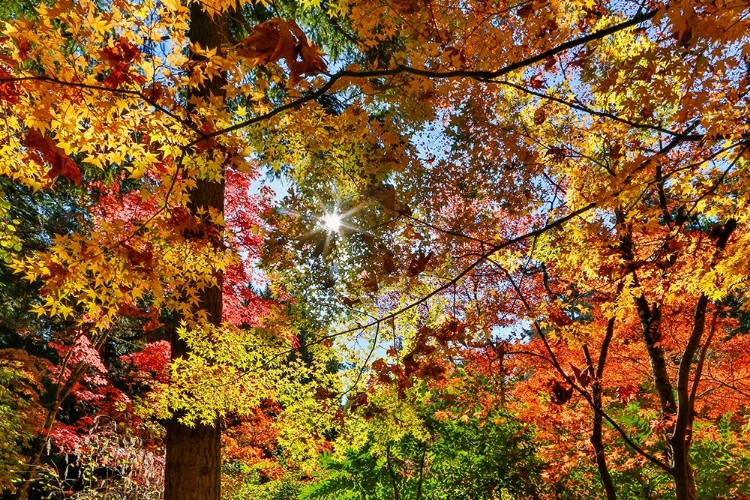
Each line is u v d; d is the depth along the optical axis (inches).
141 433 371.6
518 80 123.7
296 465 352.8
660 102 78.4
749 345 219.6
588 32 116.9
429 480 254.8
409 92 97.1
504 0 98.3
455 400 231.6
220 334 159.6
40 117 77.8
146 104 82.1
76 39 76.9
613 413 228.5
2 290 400.5
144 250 89.1
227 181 280.5
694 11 58.5
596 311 205.6
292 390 161.2
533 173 141.8
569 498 230.7
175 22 78.2
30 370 286.2
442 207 136.4
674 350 232.8
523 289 197.0
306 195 123.8
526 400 235.1
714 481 215.0
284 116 99.4
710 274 117.8
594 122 134.0
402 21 91.7
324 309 150.5
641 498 221.9
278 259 137.4
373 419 186.5
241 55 66.8
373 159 114.0
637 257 141.4
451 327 133.2
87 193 292.5
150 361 327.3
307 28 270.2
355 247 127.0
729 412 235.8
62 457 413.1
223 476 348.5
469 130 131.0
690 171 103.4
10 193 325.4
